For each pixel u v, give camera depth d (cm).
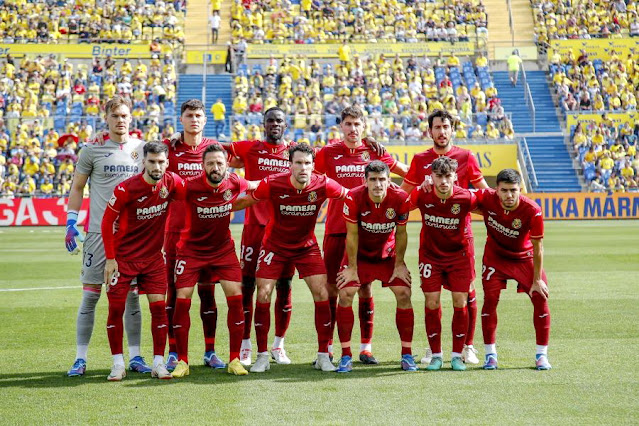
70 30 3562
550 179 3053
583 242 1905
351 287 673
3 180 2864
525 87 3353
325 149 780
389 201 675
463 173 752
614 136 3145
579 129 3139
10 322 906
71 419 513
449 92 3356
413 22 3759
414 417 507
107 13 3669
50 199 2716
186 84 3400
